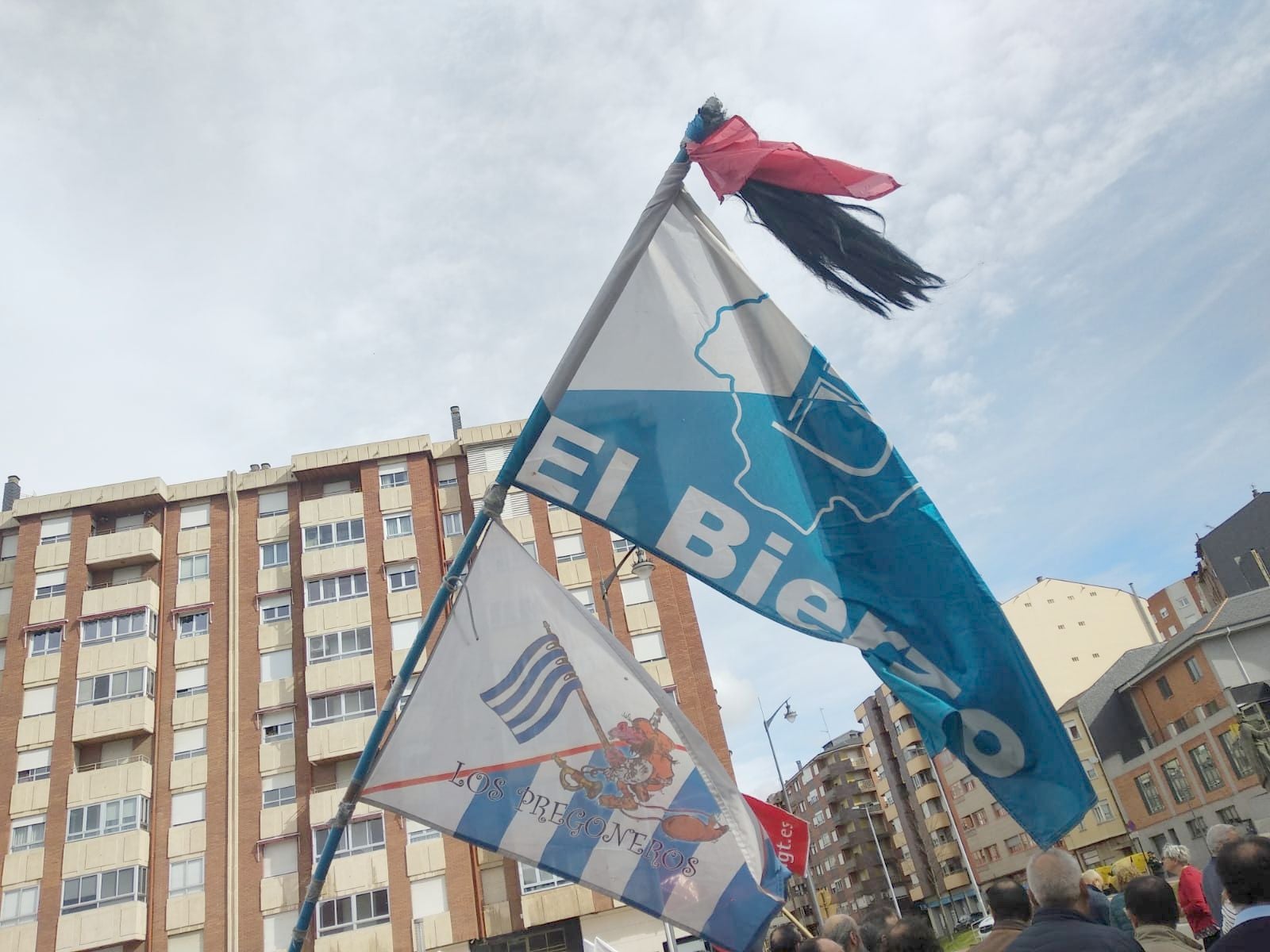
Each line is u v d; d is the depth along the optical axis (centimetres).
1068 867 409
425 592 3903
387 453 4184
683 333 536
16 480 4541
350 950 3312
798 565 495
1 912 3378
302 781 3591
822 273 501
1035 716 450
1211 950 376
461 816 497
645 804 504
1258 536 5712
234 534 4066
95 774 3581
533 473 523
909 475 500
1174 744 4853
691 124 544
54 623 3838
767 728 3803
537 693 521
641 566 2345
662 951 3284
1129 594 6656
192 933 3394
